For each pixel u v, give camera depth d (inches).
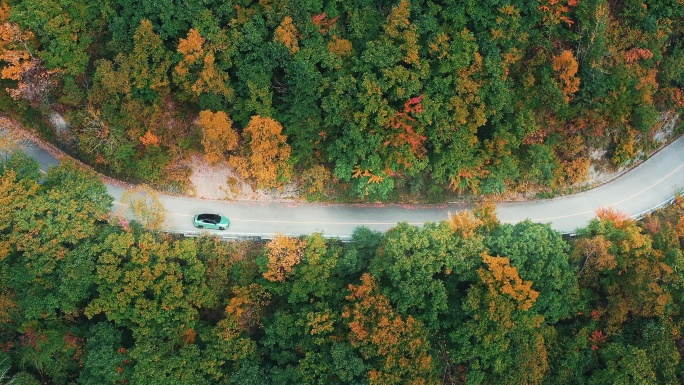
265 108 2444.6
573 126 2605.8
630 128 2645.2
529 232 2260.1
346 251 2405.3
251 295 2370.8
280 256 2319.1
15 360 2413.9
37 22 2404.0
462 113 2393.0
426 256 2250.2
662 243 2377.0
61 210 2316.7
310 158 2593.5
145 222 2423.7
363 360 2285.9
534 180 2659.9
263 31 2436.0
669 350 2299.5
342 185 2674.7
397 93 2367.1
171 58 2460.6
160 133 2591.0
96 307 2263.8
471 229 2308.1
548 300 2261.3
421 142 2491.4
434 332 2308.1
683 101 2704.2
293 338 2389.3
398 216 2652.6
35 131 2760.8
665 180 2741.1
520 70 2549.2
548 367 2317.9
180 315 2320.4
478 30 2461.9
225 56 2409.0
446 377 2283.5
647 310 2288.4
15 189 2330.2
